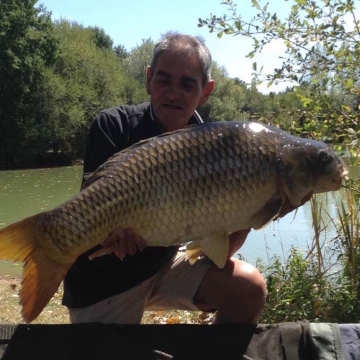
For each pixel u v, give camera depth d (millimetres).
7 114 11422
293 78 1842
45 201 6309
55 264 943
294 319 1571
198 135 942
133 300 1146
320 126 1694
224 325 1075
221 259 983
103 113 1159
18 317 2021
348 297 1570
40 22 12109
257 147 954
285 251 2672
